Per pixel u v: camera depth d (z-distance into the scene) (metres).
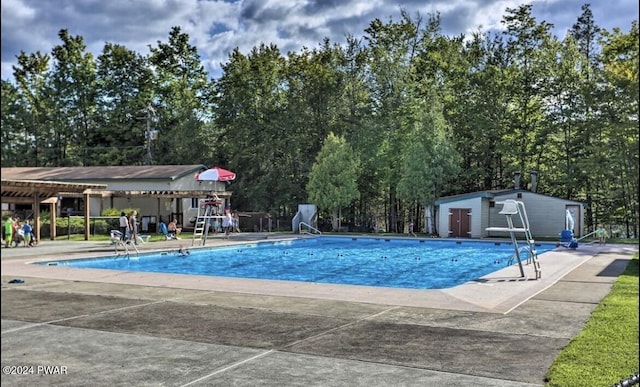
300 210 36.25
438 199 31.80
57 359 6.14
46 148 50.78
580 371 5.48
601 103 31.69
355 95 41.66
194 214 38.66
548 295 10.27
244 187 42.38
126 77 50.53
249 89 42.75
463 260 21.48
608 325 7.52
